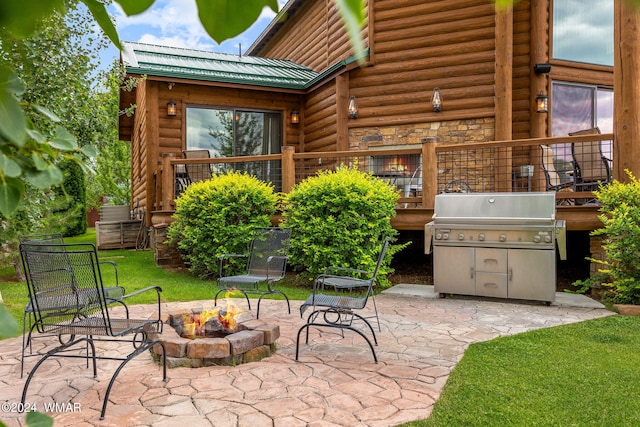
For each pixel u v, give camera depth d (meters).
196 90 10.71
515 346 4.07
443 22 9.26
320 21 12.15
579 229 6.31
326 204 6.98
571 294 6.42
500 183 8.82
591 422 2.64
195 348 3.72
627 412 2.75
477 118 9.04
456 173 9.15
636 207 5.48
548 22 9.15
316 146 11.14
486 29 8.96
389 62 9.64
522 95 9.06
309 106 11.48
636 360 3.66
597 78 9.54
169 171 8.93
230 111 11.10
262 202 7.80
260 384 3.34
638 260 5.46
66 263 3.21
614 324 4.76
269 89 11.04
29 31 0.35
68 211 7.72
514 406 2.86
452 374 3.44
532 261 5.88
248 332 4.00
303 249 7.06
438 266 6.40
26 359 3.96
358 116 9.86
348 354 4.01
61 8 0.35
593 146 6.96
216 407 2.96
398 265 8.73
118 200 22.81
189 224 7.98
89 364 3.84
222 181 7.86
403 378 3.42
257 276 5.77
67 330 3.25
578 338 4.30
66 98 6.39
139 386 3.32
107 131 8.16
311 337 4.55
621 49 5.95
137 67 9.73
